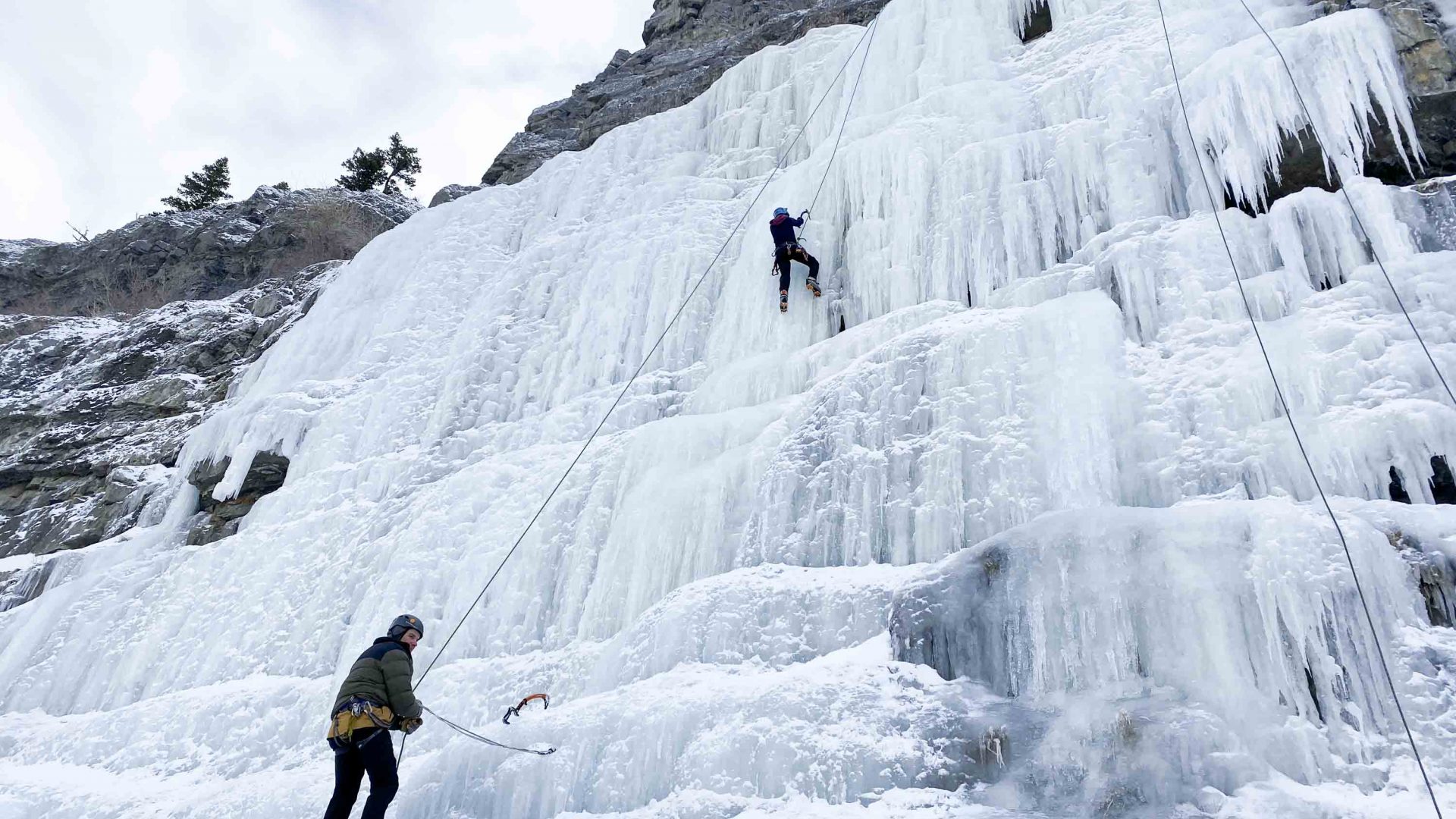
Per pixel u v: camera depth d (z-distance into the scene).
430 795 6.74
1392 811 4.55
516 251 17.69
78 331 24.97
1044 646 6.07
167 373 20.98
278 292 22.50
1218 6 10.99
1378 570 5.45
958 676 6.36
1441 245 7.90
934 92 12.17
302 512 13.41
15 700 12.80
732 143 16.52
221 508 14.91
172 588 13.27
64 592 14.23
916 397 8.49
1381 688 5.15
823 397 9.07
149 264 35.84
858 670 6.61
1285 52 9.29
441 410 13.62
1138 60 10.80
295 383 16.39
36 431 20.55
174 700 10.92
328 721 9.52
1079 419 7.59
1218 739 5.07
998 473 7.64
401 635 6.29
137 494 16.81
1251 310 7.87
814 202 12.25
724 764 6.04
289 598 12.05
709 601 7.71
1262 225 8.50
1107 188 9.95
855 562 7.97
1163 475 7.13
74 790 9.88
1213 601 5.65
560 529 9.98
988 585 6.52
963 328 8.61
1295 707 5.25
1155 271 8.48
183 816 8.25
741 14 26.67
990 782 5.48
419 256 18.25
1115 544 6.14
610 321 13.39
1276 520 5.77
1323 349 7.12
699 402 10.98
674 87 22.22
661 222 14.38
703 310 12.89
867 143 11.86
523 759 6.59
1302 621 5.36
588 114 25.33
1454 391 6.53
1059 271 9.32
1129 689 5.67
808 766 5.88
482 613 9.71
